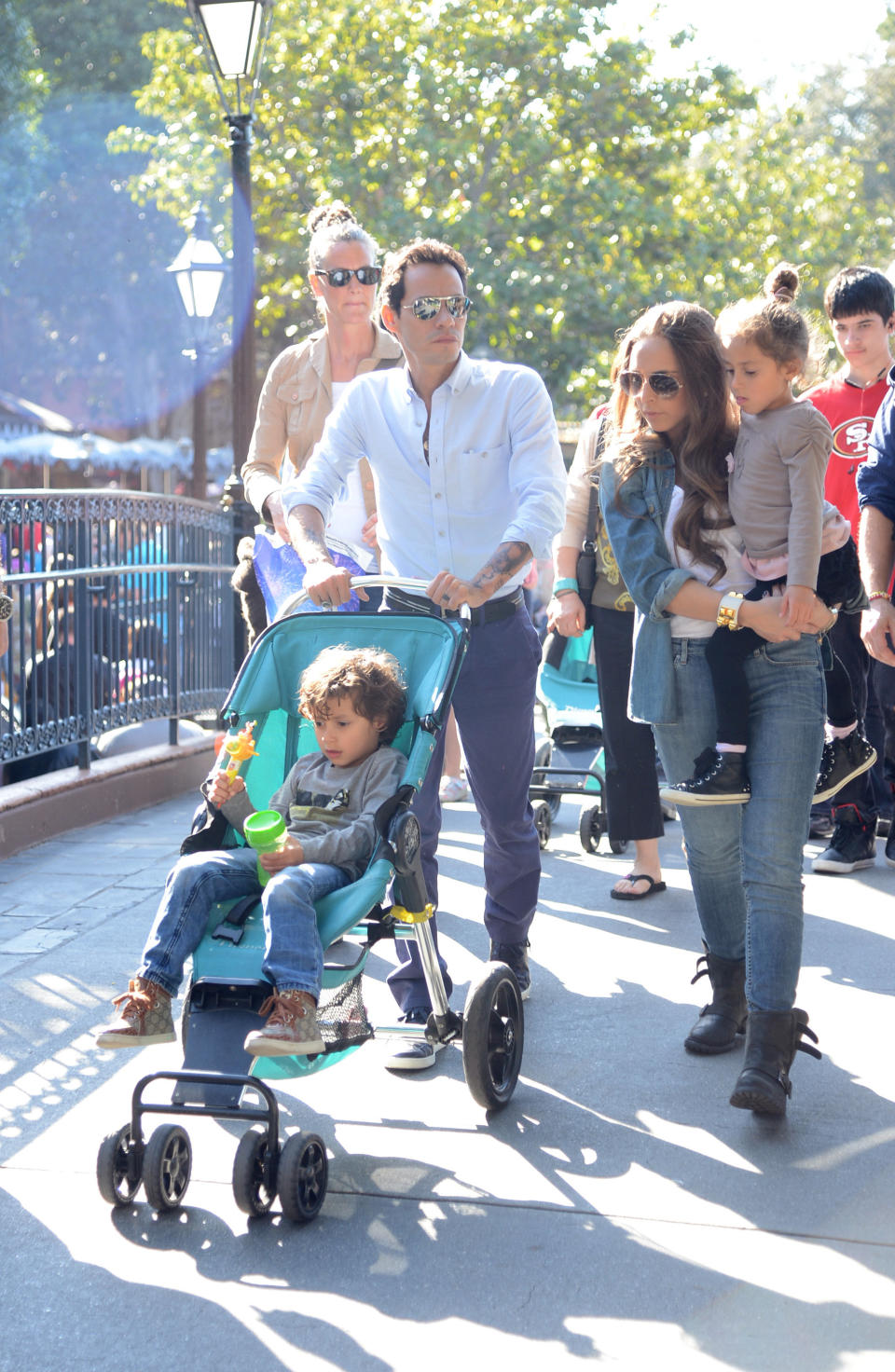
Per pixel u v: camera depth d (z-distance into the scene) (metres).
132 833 7.35
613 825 5.87
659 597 3.64
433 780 4.30
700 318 3.63
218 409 33.53
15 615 7.04
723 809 3.96
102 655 7.91
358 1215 3.20
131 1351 2.68
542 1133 3.62
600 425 5.64
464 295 4.07
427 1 23.31
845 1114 3.71
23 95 29.56
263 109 22.91
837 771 4.25
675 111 23.88
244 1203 3.10
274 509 5.21
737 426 3.68
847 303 6.02
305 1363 2.63
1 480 25.75
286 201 23.38
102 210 31.22
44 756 7.75
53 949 5.23
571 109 23.58
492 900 4.55
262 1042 3.04
